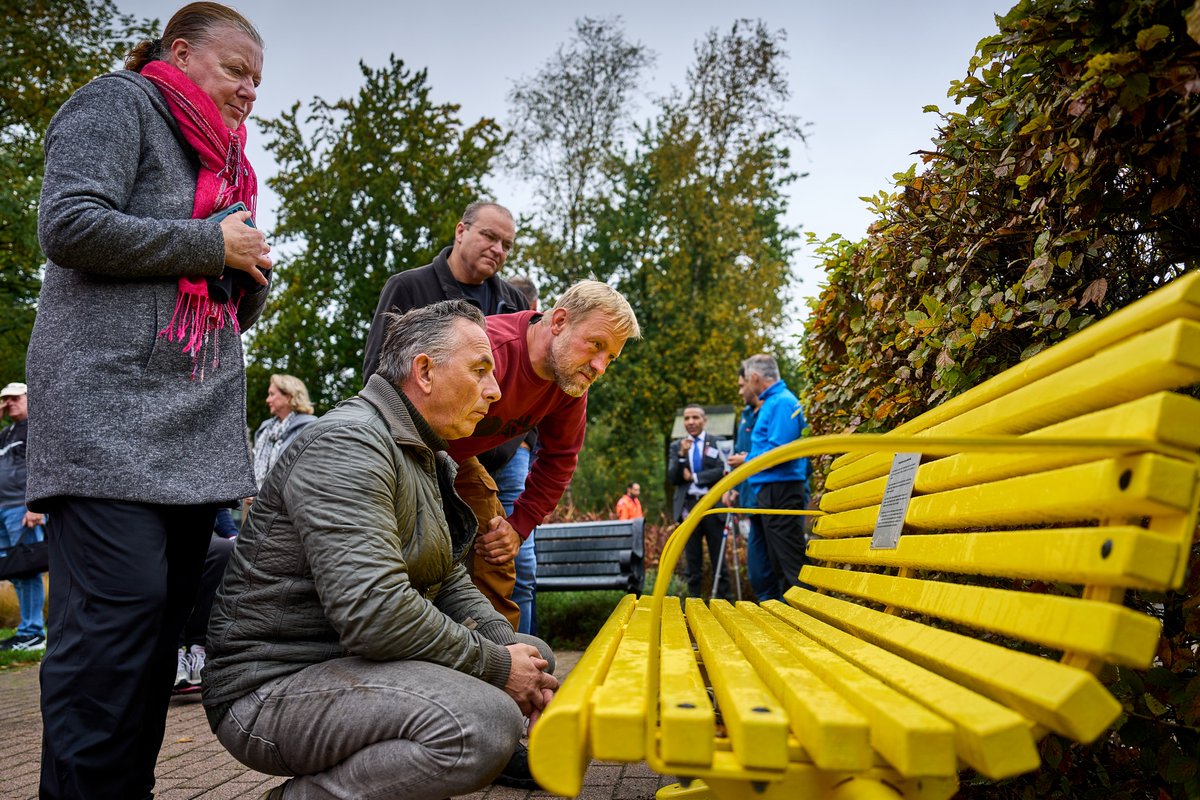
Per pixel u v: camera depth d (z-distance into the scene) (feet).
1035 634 4.36
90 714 6.94
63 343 7.38
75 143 7.44
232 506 8.41
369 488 6.71
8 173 55.72
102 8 62.59
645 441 87.35
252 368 73.61
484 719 6.28
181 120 8.07
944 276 9.27
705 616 9.28
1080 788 7.02
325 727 6.44
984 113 7.93
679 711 4.22
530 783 10.81
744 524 33.09
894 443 4.56
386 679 6.42
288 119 78.43
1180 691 6.05
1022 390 5.56
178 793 11.22
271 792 6.83
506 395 10.66
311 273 76.13
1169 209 6.76
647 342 85.71
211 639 7.00
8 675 23.22
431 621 6.64
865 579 8.25
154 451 7.39
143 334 7.52
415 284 13.91
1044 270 7.02
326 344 74.49
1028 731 3.73
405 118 77.56
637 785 10.94
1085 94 6.20
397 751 6.26
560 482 12.23
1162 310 4.07
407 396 7.54
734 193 85.61
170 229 7.51
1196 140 6.15
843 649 6.29
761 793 4.50
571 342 10.37
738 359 83.61
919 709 4.10
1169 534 3.91
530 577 15.26
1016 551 4.93
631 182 102.12
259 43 8.63
